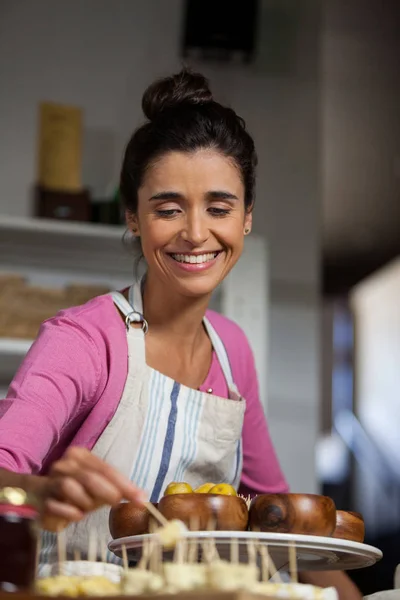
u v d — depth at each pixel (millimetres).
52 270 3936
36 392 1500
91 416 1663
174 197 1645
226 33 4250
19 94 4148
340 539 1308
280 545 1252
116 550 1335
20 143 4102
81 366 1604
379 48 5148
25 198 4062
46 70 4191
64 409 1540
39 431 1450
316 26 4512
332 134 6004
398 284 11930
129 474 1673
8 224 3686
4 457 1368
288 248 4324
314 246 4332
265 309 3838
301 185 4375
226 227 1657
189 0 4254
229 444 1754
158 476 1686
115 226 3816
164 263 1676
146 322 1742
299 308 4293
